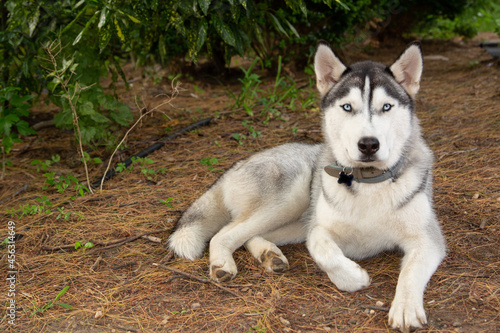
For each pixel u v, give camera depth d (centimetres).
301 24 824
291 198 346
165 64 888
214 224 358
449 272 292
